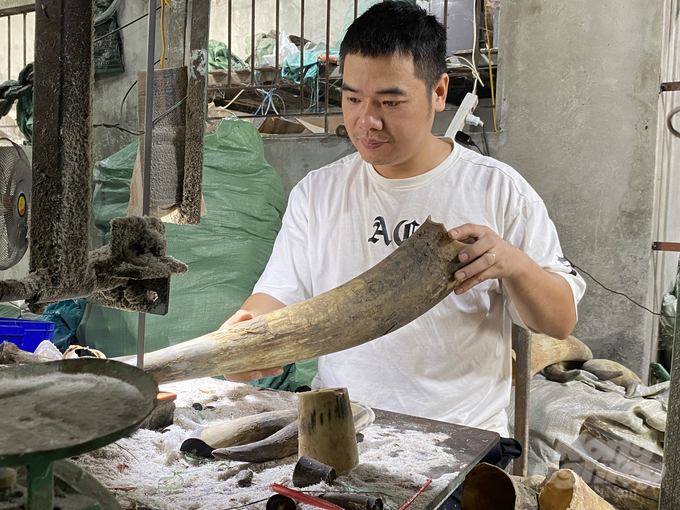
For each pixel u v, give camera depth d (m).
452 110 3.59
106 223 2.67
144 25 3.16
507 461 1.42
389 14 1.30
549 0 2.80
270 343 1.10
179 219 1.06
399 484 0.89
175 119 1.04
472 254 1.15
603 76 2.73
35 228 0.77
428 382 1.49
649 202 2.68
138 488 0.85
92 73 0.76
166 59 1.09
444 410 1.48
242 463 0.95
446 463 0.97
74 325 2.81
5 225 1.27
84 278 0.79
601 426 1.83
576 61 2.77
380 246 1.56
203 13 1.00
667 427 0.76
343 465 0.92
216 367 1.10
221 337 1.11
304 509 0.78
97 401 0.63
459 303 1.49
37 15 0.74
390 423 1.18
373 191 1.58
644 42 2.66
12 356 1.17
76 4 0.73
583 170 2.79
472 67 3.25
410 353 1.50
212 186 2.59
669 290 3.26
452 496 1.25
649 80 2.66
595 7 2.72
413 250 1.14
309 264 1.68
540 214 1.51
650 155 2.68
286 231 1.70
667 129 2.87
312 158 3.21
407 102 1.32
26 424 0.58
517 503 1.02
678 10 2.95
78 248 0.78
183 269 0.90
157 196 1.06
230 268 2.60
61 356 1.50
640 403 2.15
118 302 0.92
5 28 4.71
